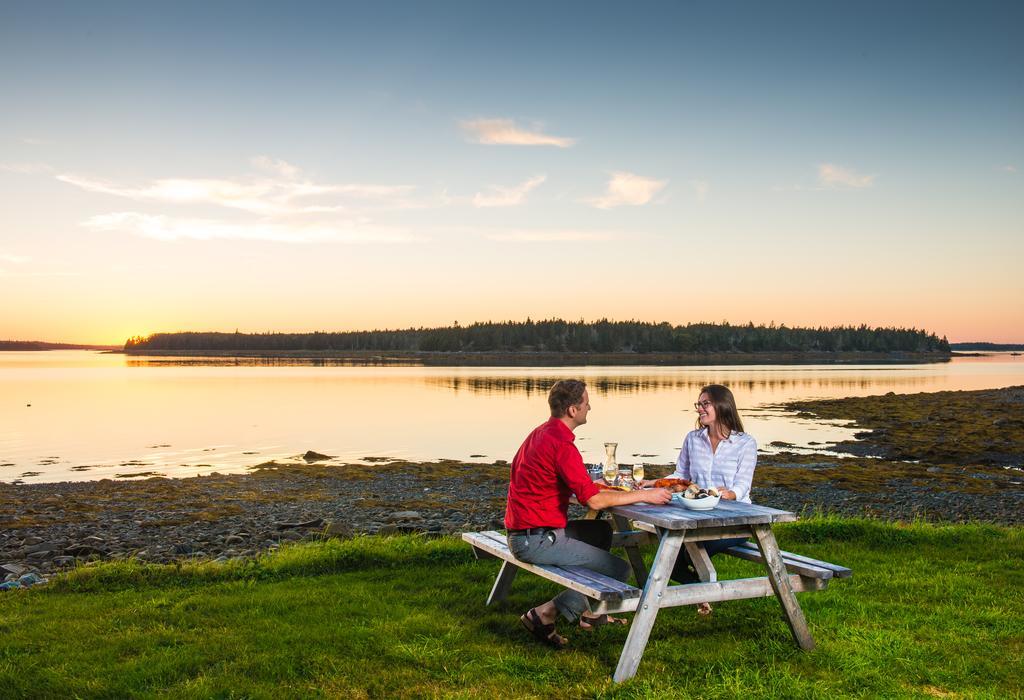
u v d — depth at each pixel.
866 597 6.16
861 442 32.72
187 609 5.85
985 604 5.95
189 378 101.62
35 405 54.56
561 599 5.00
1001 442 30.98
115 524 14.43
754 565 7.07
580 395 5.04
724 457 5.68
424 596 6.23
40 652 4.88
